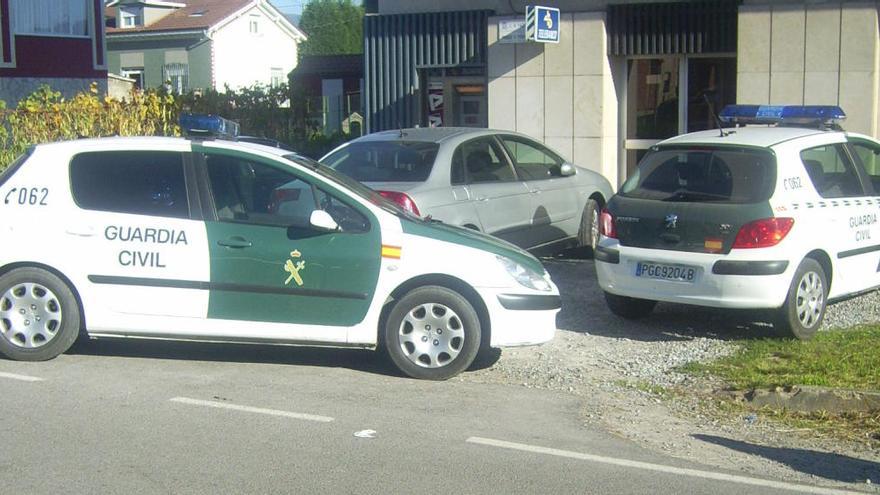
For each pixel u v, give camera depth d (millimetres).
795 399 7375
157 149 8172
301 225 7949
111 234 8016
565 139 16094
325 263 7883
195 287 7945
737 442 6594
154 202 8070
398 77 17328
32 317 8109
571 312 10422
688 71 15703
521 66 16250
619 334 9539
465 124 17344
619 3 15617
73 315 8094
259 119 20812
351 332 7934
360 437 6434
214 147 8141
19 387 7441
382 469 5844
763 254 8633
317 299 7918
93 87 16453
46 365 8086
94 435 6359
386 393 7520
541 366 8430
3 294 8078
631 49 15648
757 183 8852
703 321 10023
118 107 16250
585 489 5594
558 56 15992
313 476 5703
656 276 9094
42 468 5750
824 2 14172
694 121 15758
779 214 8711
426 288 7887
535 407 7246
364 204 8008
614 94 16078
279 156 8141
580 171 12992
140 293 8000
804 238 8844
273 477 5672
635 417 7090
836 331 9320
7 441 6219
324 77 42469
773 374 8008
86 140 8305
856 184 9828
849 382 7660
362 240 7910
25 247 8039
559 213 12211
